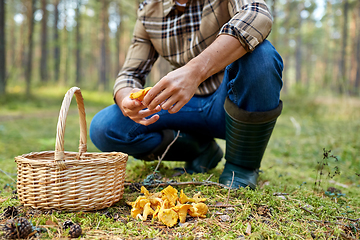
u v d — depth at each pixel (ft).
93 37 97.71
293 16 83.35
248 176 5.34
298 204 4.80
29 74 43.88
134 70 5.91
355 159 9.38
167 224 3.90
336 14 81.56
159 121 5.92
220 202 4.66
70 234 3.62
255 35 4.09
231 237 3.65
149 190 5.26
